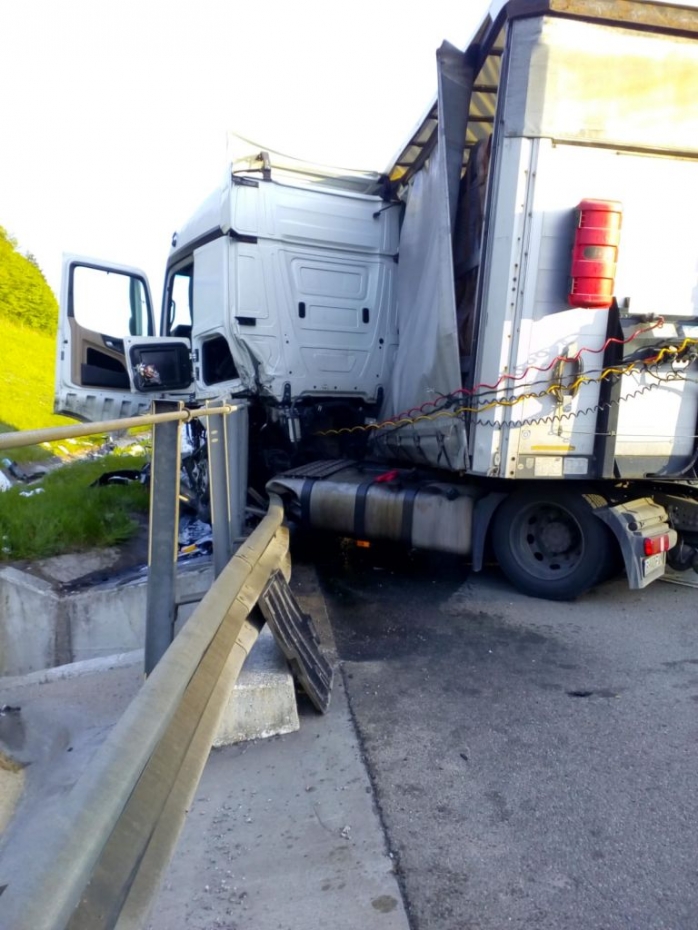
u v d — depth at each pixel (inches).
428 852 91.4
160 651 133.3
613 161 168.7
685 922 79.7
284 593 143.0
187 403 284.7
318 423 275.6
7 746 130.4
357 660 156.9
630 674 148.1
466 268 205.5
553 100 163.9
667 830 96.2
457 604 195.9
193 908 81.0
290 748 118.1
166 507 133.0
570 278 169.0
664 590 205.3
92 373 306.7
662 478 181.3
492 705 134.1
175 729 83.2
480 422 178.4
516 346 171.6
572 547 196.5
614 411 172.6
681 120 169.3
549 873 87.7
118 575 256.8
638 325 169.2
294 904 81.7
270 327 256.1
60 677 161.0
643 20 163.2
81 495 321.7
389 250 275.6
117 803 62.2
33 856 54.2
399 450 247.3
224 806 101.7
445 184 185.6
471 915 80.4
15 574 244.1
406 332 245.9
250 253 251.4
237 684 120.6
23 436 64.2
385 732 123.3
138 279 323.6
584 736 122.2
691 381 178.5
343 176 275.7
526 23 161.9
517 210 167.9
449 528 202.1
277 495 230.8
